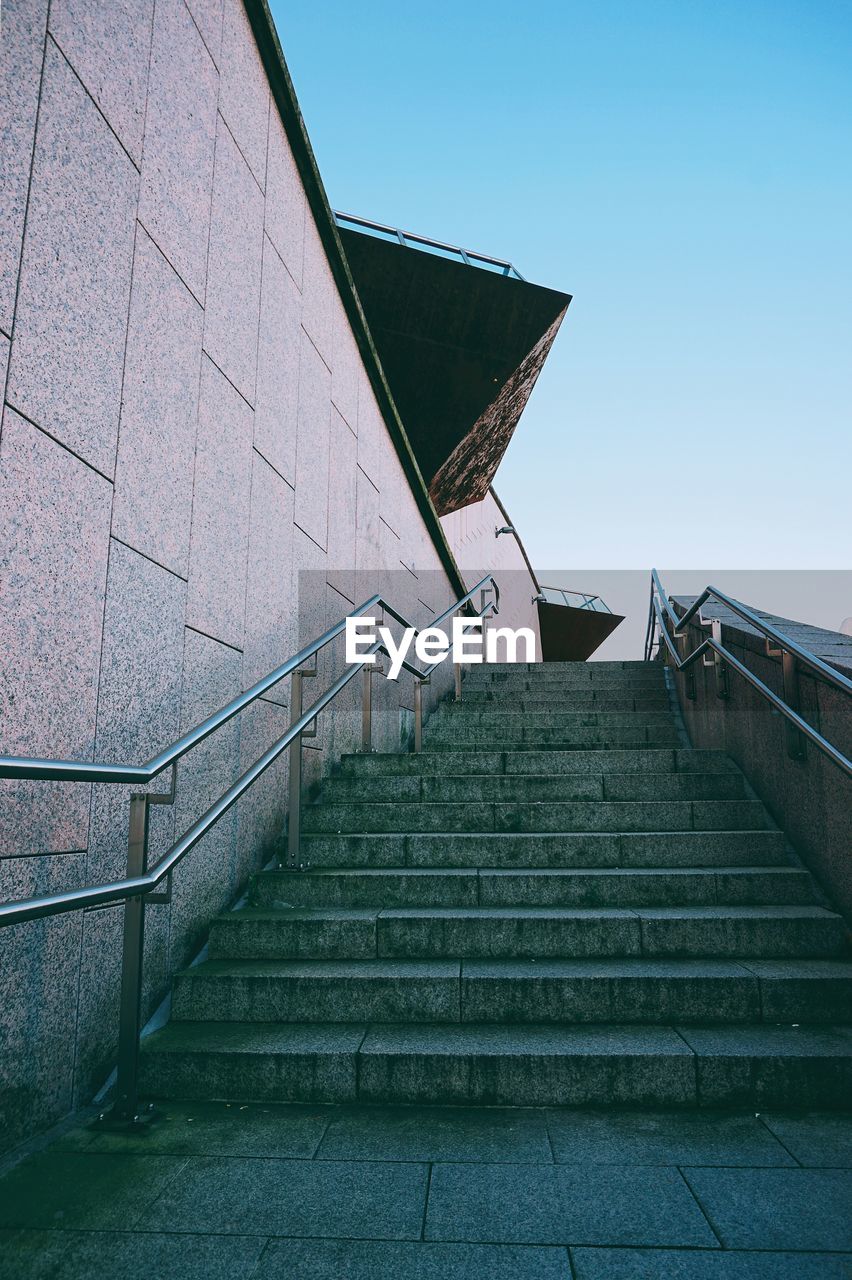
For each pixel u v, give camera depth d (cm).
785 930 341
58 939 258
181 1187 219
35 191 252
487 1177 224
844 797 350
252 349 434
